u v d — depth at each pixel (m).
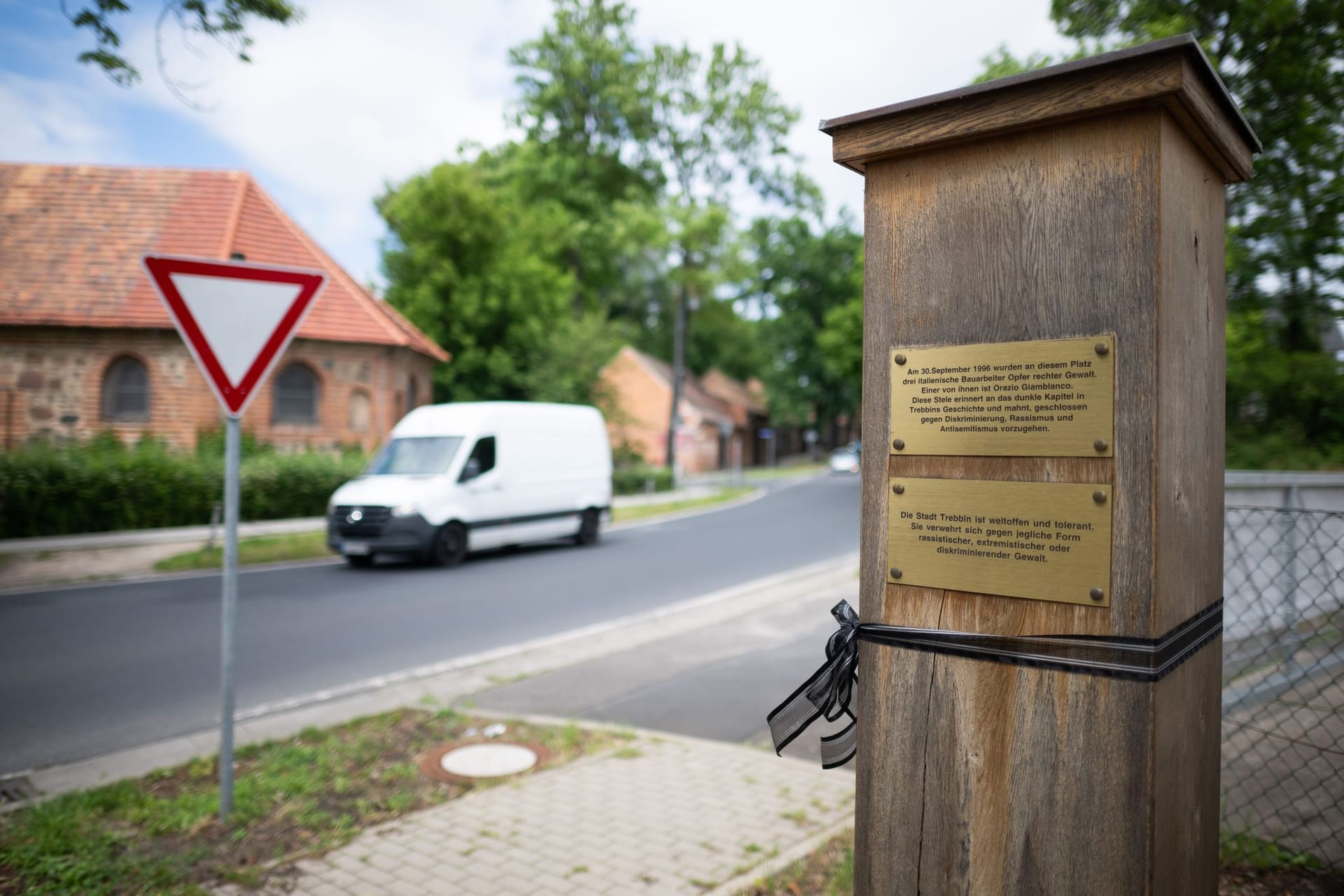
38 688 6.48
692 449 50.25
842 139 1.76
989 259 1.63
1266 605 5.04
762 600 10.06
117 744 5.27
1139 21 5.80
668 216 40.69
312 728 5.21
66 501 15.05
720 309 44.41
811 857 3.38
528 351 31.34
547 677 6.60
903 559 1.73
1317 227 6.46
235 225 21.89
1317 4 5.52
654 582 11.54
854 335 24.31
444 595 10.50
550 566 12.99
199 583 11.31
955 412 1.67
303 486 17.92
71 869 3.29
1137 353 1.49
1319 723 3.79
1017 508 1.59
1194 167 1.65
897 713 1.72
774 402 57.53
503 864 3.40
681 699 5.90
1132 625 1.49
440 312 29.41
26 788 4.53
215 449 19.45
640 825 3.75
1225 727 4.19
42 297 20.12
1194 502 1.67
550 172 42.94
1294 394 9.44
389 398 22.78
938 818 1.68
